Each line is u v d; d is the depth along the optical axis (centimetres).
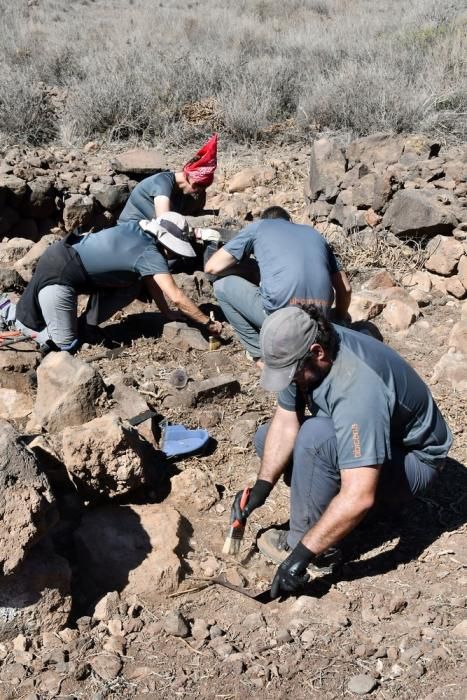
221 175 893
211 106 1088
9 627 297
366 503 297
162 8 2586
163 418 432
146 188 571
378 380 301
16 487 290
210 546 353
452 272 587
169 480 390
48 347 502
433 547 349
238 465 405
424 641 297
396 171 679
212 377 484
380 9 2227
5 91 1070
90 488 354
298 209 775
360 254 627
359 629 306
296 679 283
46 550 311
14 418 440
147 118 1058
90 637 302
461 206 611
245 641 302
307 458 311
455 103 1021
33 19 2252
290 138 1014
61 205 721
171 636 303
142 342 521
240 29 1803
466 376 470
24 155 810
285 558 336
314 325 293
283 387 292
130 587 323
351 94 1034
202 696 278
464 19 1438
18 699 278
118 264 492
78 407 413
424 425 327
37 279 496
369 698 274
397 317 539
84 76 1335
